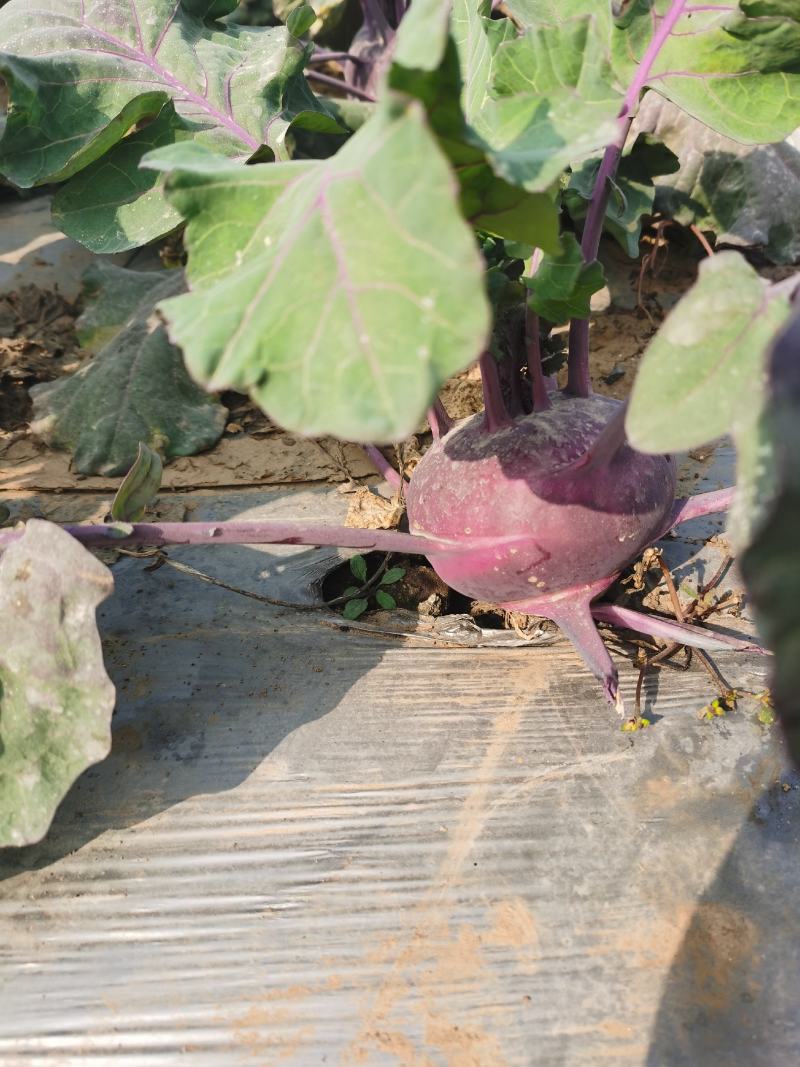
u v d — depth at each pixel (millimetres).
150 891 577
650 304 819
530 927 562
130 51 716
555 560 603
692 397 520
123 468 728
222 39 740
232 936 565
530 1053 538
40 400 750
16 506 711
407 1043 541
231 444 748
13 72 672
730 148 807
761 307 521
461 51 659
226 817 593
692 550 678
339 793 598
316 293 508
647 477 607
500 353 610
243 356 513
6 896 577
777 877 570
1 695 574
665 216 826
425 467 635
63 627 569
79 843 589
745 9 592
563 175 684
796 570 268
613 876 572
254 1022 547
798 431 288
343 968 556
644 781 596
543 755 606
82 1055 543
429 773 602
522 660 640
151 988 555
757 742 605
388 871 577
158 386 746
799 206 814
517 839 583
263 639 650
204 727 620
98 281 801
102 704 568
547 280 587
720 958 553
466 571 617
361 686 631
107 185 700
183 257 849
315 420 501
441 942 560
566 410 620
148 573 678
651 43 614
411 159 493
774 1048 536
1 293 834
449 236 491
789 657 263
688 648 636
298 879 577
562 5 639
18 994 556
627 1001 546
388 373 496
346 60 995
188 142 587
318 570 677
